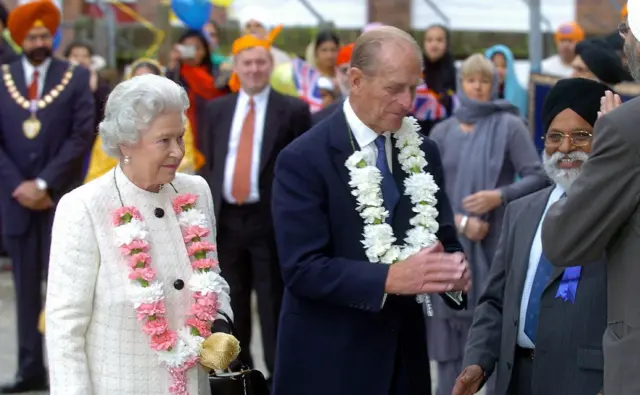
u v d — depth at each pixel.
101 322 5.31
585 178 4.81
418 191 6.14
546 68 14.23
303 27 17.98
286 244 6.03
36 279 10.83
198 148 10.85
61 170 10.74
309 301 6.14
